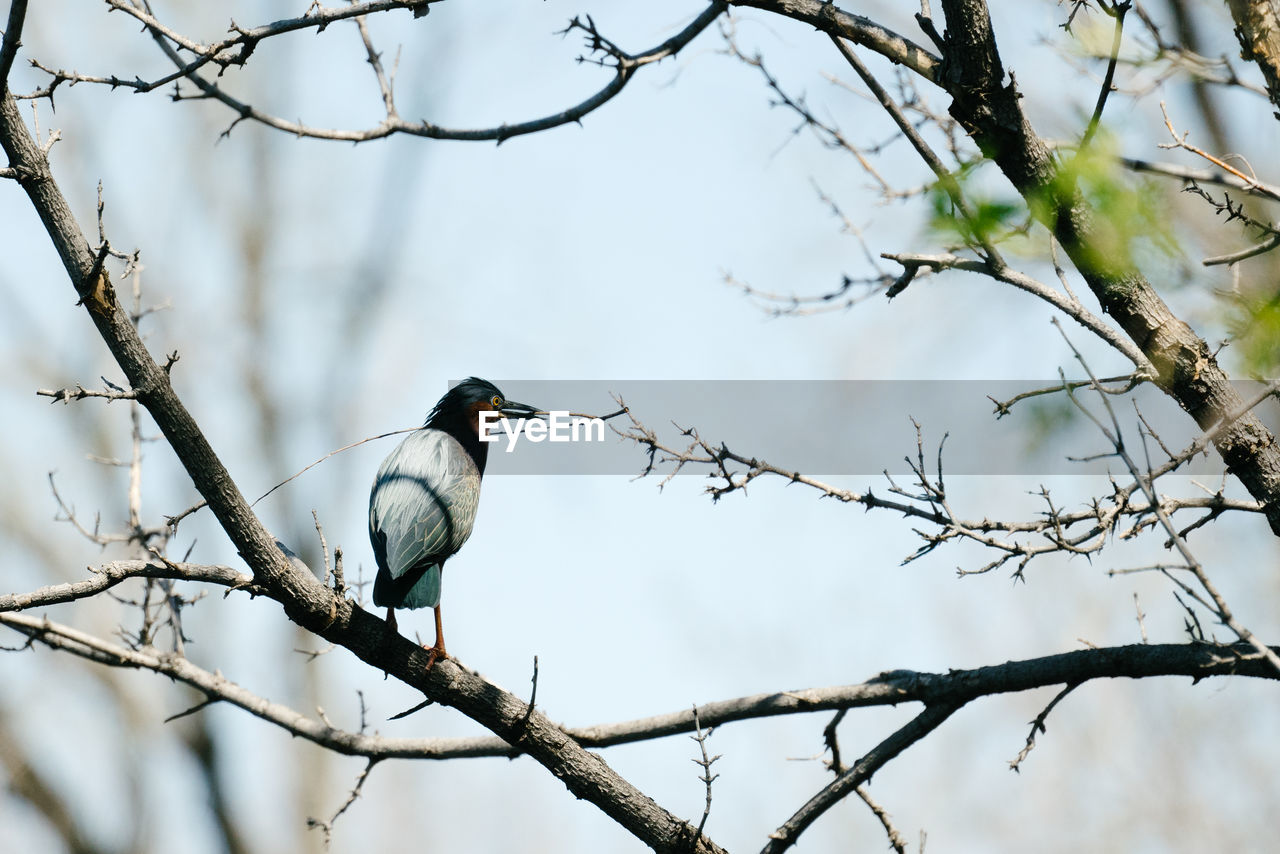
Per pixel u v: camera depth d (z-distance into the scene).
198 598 10.59
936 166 9.09
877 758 8.74
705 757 8.66
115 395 7.20
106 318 7.14
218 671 10.37
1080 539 8.30
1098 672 8.16
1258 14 7.85
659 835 8.85
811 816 8.85
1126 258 7.14
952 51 8.06
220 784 22.48
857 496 8.63
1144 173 8.02
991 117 7.98
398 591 9.79
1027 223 7.74
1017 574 8.27
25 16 6.68
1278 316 6.64
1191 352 8.09
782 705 9.09
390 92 10.84
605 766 8.93
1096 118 7.11
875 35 8.61
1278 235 7.22
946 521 8.37
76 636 9.87
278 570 8.12
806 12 8.80
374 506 10.51
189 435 7.49
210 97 10.43
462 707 8.78
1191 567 6.69
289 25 8.55
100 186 6.91
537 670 8.50
